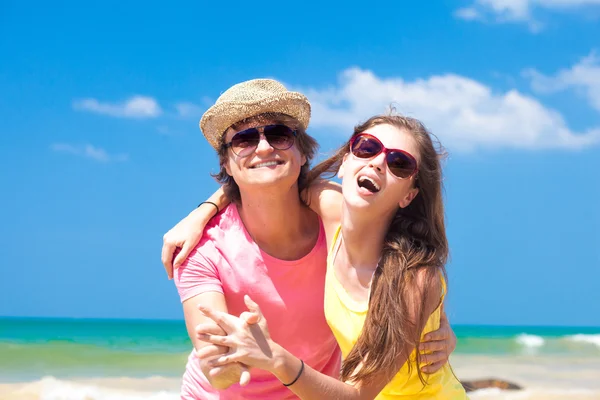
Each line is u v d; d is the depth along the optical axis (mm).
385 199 3562
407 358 3494
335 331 3803
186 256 4043
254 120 3869
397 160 3525
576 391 14844
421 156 3650
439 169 3768
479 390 14836
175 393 13930
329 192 4094
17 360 18516
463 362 20797
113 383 15055
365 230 3637
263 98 3854
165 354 20172
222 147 4047
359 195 3557
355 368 3465
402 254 3578
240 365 3260
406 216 3771
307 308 4125
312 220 4238
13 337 24625
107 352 20422
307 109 4105
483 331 41219
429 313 3572
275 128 3861
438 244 3730
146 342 23234
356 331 3674
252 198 3975
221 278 4059
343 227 3699
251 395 4258
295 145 3936
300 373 3268
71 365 17812
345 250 3736
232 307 4148
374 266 3689
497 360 21406
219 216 4277
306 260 4094
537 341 27422
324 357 4383
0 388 14250
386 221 3684
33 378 15602
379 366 3400
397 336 3420
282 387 4266
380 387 3455
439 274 3674
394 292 3471
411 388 3688
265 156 3846
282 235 4082
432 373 3662
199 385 4371
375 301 3490
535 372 18250
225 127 3945
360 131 3701
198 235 4102
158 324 39531
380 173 3527
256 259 4059
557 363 20625
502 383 15500
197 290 3975
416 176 3676
